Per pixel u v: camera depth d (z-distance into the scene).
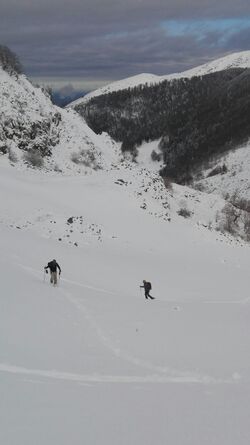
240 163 192.00
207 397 9.52
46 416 8.20
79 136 74.38
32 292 18.95
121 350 12.80
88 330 14.58
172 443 7.38
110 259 33.91
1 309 15.30
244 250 46.94
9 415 8.13
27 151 62.62
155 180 63.34
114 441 7.39
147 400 9.25
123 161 81.56
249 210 77.62
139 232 44.12
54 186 52.50
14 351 11.68
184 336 14.77
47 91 85.69
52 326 14.40
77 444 7.24
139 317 17.33
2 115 61.72
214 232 51.53
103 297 21.52
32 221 40.28
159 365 11.64
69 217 42.41
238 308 22.50
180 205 63.22
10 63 73.25
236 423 8.20
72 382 10.08
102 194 50.94
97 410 8.61
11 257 26.66
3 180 50.06
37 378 10.11
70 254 32.22
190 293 26.97
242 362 12.16
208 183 185.62
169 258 38.44
